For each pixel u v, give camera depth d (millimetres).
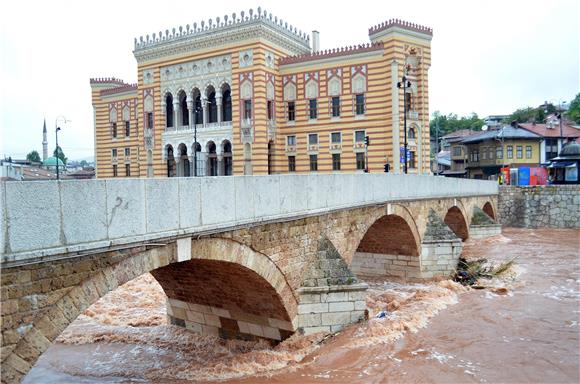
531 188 62844
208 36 57844
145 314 27250
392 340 22047
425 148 54781
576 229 60312
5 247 10164
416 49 53656
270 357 20172
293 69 58031
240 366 19797
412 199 33344
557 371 19047
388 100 52562
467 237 49969
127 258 12945
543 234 56500
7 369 10359
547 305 27844
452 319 25547
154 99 64000
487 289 31734
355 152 55031
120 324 26031
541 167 72375
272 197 18906
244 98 56219
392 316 25297
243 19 55500
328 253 22359
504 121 126250
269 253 18938
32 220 10664
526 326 24297
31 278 10781
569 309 27016
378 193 28562
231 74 57000
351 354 20484
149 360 21484
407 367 19438
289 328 21312
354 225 25828
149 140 65312
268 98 56688
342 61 55156
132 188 13055
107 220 12359
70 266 11578
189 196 14914
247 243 17625
